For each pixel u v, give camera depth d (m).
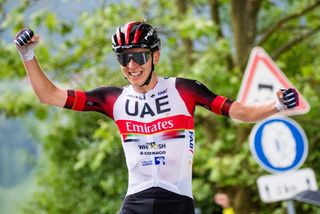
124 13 21.09
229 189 22.64
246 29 22.19
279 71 13.58
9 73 22.28
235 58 22.17
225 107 7.81
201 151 20.30
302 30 23.42
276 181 13.78
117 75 21.30
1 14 22.08
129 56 7.64
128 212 7.82
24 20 21.52
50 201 29.61
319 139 21.67
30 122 29.64
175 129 7.79
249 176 19.48
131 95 7.92
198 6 24.97
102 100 8.01
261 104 7.78
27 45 7.71
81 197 28.55
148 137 7.81
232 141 21.48
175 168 7.78
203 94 7.86
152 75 7.79
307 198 10.14
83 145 28.39
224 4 24.89
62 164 29.14
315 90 21.34
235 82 19.33
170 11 21.56
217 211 24.84
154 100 7.84
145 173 7.81
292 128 13.73
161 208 7.74
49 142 28.03
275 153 13.71
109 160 27.05
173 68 21.91
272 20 26.73
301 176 13.70
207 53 20.23
